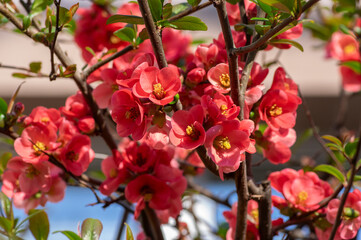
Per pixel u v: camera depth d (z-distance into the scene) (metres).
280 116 0.58
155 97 0.52
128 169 0.62
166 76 0.52
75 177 0.61
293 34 0.60
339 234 0.60
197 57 0.59
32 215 0.56
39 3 0.64
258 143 0.62
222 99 0.52
